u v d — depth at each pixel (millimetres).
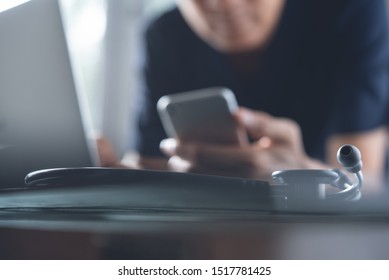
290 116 2102
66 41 733
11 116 731
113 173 440
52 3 724
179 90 2254
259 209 460
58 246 364
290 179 458
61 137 737
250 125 1261
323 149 2023
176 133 1312
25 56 736
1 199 527
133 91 3068
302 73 2088
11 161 716
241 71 2201
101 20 3135
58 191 470
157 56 2279
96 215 491
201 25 2184
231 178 447
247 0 2062
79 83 742
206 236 367
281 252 315
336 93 2002
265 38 2137
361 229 416
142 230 397
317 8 2076
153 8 3051
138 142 2150
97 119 3141
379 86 1966
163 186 435
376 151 1942
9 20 750
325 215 461
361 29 1995
